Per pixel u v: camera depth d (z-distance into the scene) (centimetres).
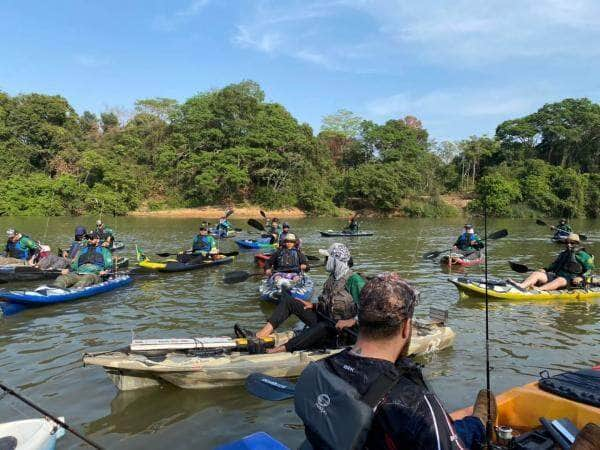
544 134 5997
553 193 4738
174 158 4594
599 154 5947
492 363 612
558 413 359
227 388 526
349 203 4872
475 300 963
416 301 204
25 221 3294
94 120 5972
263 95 4966
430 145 6181
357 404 178
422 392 182
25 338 701
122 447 413
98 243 1057
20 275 1070
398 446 178
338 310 591
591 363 619
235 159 4472
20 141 4566
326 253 618
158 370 501
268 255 1389
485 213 348
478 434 286
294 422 458
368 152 5831
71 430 354
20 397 349
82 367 588
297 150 4731
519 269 1111
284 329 768
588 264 996
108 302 919
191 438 430
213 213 4334
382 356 194
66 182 4028
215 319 809
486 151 5784
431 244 2061
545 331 754
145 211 4344
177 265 1258
